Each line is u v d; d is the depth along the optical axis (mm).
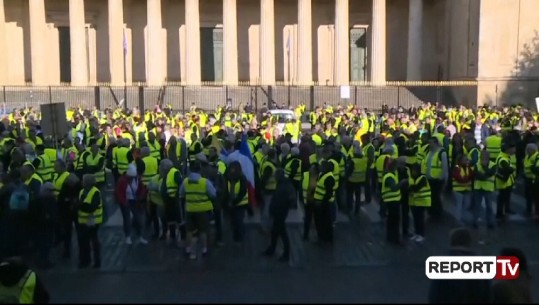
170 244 18234
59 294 13992
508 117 33281
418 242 18328
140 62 62750
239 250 17641
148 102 54656
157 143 23656
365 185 23047
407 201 18516
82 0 56125
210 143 23109
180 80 63125
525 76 50594
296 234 19422
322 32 63312
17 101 54344
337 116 36781
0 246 15391
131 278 15227
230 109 47188
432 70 63438
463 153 21453
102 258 16938
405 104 54875
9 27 61625
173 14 62781
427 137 23172
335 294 13805
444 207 22875
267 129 29422
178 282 14859
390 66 63844
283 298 13500
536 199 20562
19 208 15422
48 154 19797
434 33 63188
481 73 51031
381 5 56188
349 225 20500
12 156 18859
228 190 18359
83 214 15719
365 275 15359
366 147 22422
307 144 20953
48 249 15945
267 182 20109
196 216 16609
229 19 56875
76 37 55812
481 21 50781
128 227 18203
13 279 11164
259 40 61969
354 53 64500
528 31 50625
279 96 55062
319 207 17922
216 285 14578
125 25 62125
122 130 27453
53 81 62188
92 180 15789
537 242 18266
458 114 35531
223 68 58719
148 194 18719
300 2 56750
